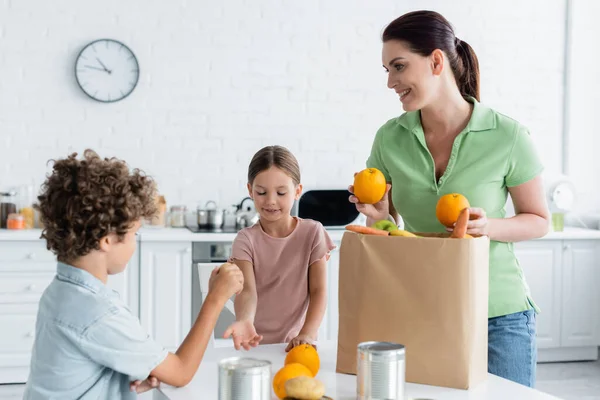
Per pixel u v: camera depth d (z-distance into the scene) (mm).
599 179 5102
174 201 4609
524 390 1420
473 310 1414
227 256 4129
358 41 4770
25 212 4242
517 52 4969
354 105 4777
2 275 3914
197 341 1485
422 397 1364
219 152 4648
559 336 4523
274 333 2133
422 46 1731
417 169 1866
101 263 1435
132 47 4512
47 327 1404
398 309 1450
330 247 2150
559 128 5059
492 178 1811
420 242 1426
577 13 5016
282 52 4688
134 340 1405
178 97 4582
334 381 1473
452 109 1831
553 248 4488
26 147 4426
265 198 2045
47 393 1389
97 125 4496
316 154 4746
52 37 4426
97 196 1379
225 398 1199
